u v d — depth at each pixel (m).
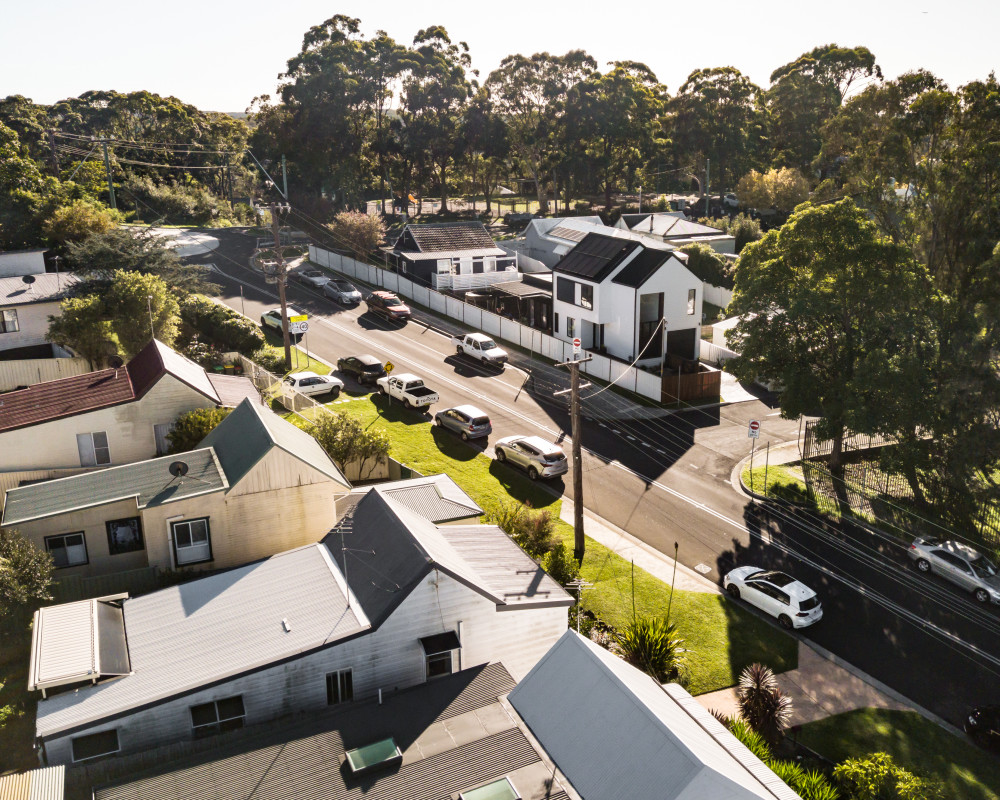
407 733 17.84
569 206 126.62
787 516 35.59
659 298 51.78
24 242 62.25
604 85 113.69
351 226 79.31
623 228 84.44
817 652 26.56
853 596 29.94
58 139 114.88
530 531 29.81
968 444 35.72
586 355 52.97
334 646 19.75
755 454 41.59
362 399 46.12
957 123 45.69
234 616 21.16
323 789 16.20
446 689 19.45
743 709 22.34
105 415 33.47
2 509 31.02
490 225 110.19
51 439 33.00
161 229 88.88
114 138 118.00
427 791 16.08
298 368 49.94
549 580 23.83
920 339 37.25
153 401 34.03
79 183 76.44
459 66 112.88
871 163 49.03
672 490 37.56
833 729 22.95
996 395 35.66
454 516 28.22
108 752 18.11
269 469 26.33
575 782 15.70
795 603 27.58
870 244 36.72
